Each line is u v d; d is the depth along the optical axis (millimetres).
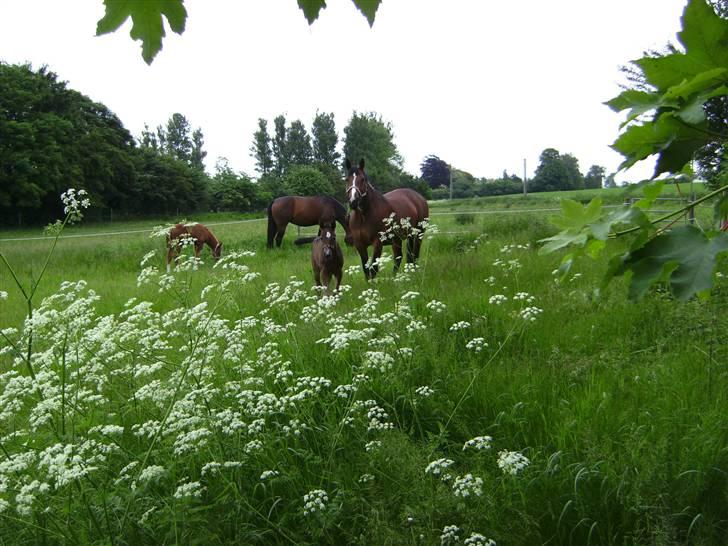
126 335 3840
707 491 2996
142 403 3652
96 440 3174
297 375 4285
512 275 8062
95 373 3816
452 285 7547
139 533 2762
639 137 1337
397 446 3123
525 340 5262
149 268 4445
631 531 2801
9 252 18109
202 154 103125
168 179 65250
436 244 13539
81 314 3576
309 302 7012
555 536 2877
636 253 1196
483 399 3988
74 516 2814
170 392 3414
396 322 4434
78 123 56656
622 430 3502
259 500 3189
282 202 18422
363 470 3232
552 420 3764
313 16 1197
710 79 1186
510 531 2791
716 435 3268
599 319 5773
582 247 1416
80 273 13016
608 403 3785
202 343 3719
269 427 3857
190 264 4359
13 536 2818
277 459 3389
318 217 19000
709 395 3832
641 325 5633
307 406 3742
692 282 1044
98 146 56281
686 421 3557
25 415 4125
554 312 6027
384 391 4059
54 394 3115
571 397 4102
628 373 4430
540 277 8047
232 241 18828
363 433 3660
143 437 3494
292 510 3062
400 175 74750
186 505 2629
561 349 5133
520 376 4320
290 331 4961
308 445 3623
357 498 2945
